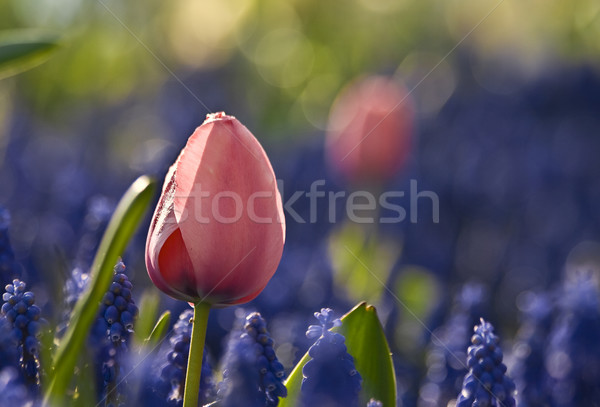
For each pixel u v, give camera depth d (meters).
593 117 6.72
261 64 10.52
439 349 2.45
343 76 10.97
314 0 11.07
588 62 7.44
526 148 6.22
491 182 5.88
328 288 3.75
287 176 6.27
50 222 3.88
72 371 1.34
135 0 10.09
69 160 6.00
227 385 1.38
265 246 1.37
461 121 6.87
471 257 5.10
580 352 2.17
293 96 10.77
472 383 1.51
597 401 2.18
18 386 1.27
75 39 9.52
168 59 10.07
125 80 9.84
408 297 3.80
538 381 2.22
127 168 5.32
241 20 10.80
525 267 5.12
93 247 2.57
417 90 7.88
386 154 4.41
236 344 1.40
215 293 1.38
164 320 1.57
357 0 10.93
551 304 2.35
